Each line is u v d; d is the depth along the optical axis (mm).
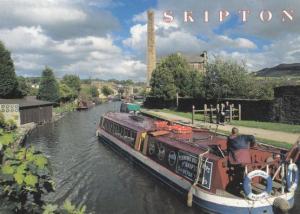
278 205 11891
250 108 33375
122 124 26188
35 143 31453
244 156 12633
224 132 24578
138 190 16938
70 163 23156
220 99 40156
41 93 71188
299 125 26953
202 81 44719
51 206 4727
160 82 58531
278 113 29703
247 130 25516
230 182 13219
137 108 55438
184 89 57344
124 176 19469
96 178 19312
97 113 69062
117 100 150625
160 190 16797
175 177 15938
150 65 90250
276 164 13367
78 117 59344
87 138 33938
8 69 56438
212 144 16234
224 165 13125
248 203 12039
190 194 13758
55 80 73188
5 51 56625
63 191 17141
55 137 35125
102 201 15641
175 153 16484
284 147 18672
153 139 19422
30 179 4371
